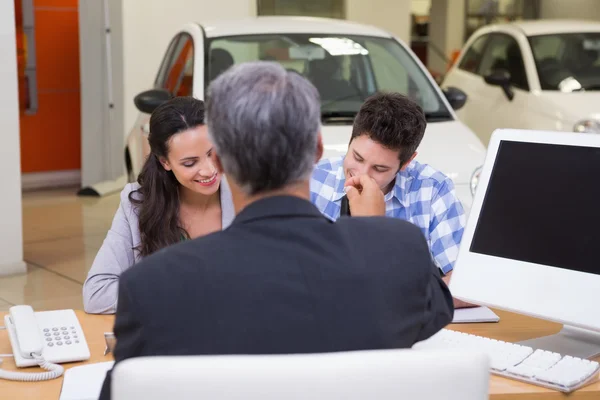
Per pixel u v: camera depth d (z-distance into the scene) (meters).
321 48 6.46
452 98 6.56
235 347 1.58
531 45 8.40
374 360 1.46
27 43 9.57
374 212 2.78
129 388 1.40
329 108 6.10
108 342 2.61
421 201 3.48
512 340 2.80
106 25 9.38
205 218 3.36
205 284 1.60
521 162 2.69
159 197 3.24
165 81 6.92
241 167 1.69
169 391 1.40
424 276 1.77
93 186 9.64
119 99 9.59
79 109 10.26
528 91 8.04
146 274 1.61
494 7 14.64
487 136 8.45
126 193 3.31
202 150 3.14
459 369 1.49
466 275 2.74
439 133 5.86
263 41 6.43
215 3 9.66
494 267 2.70
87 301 3.08
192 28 6.71
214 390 1.41
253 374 1.41
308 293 1.62
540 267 2.63
